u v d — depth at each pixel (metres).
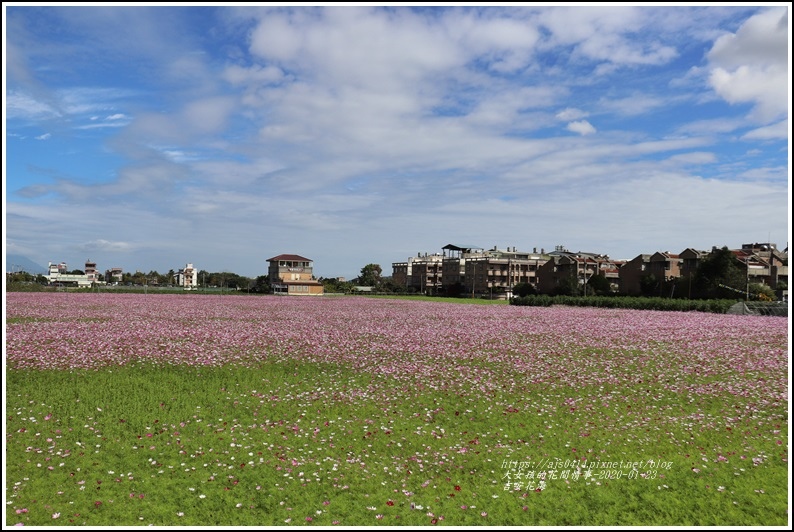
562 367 16.56
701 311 43.12
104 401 12.03
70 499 7.40
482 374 15.48
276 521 6.93
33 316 30.19
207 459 8.88
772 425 10.62
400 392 13.36
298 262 109.44
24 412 10.99
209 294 71.25
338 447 9.59
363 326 28.00
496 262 100.81
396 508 7.32
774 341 22.20
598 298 51.53
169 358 17.14
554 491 7.89
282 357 17.81
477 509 7.35
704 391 13.49
